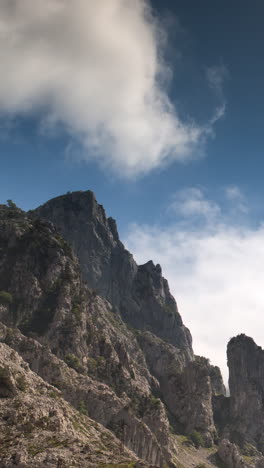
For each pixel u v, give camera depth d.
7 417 175.38
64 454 151.25
